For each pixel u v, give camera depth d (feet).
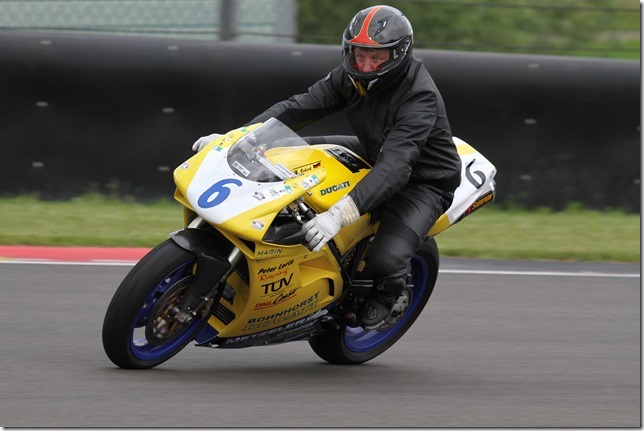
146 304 54.24
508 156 114.93
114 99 107.24
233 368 60.59
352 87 59.11
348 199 53.83
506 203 115.44
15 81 105.19
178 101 108.37
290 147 57.36
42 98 105.91
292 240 54.80
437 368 63.87
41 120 106.01
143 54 107.55
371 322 59.00
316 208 55.88
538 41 154.51
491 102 113.91
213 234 55.16
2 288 78.64
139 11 119.75
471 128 113.80
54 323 69.00
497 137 114.42
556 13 156.97
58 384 53.31
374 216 59.36
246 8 120.47
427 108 56.95
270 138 57.26
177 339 55.88
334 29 143.84
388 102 57.36
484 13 156.04
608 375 63.41
